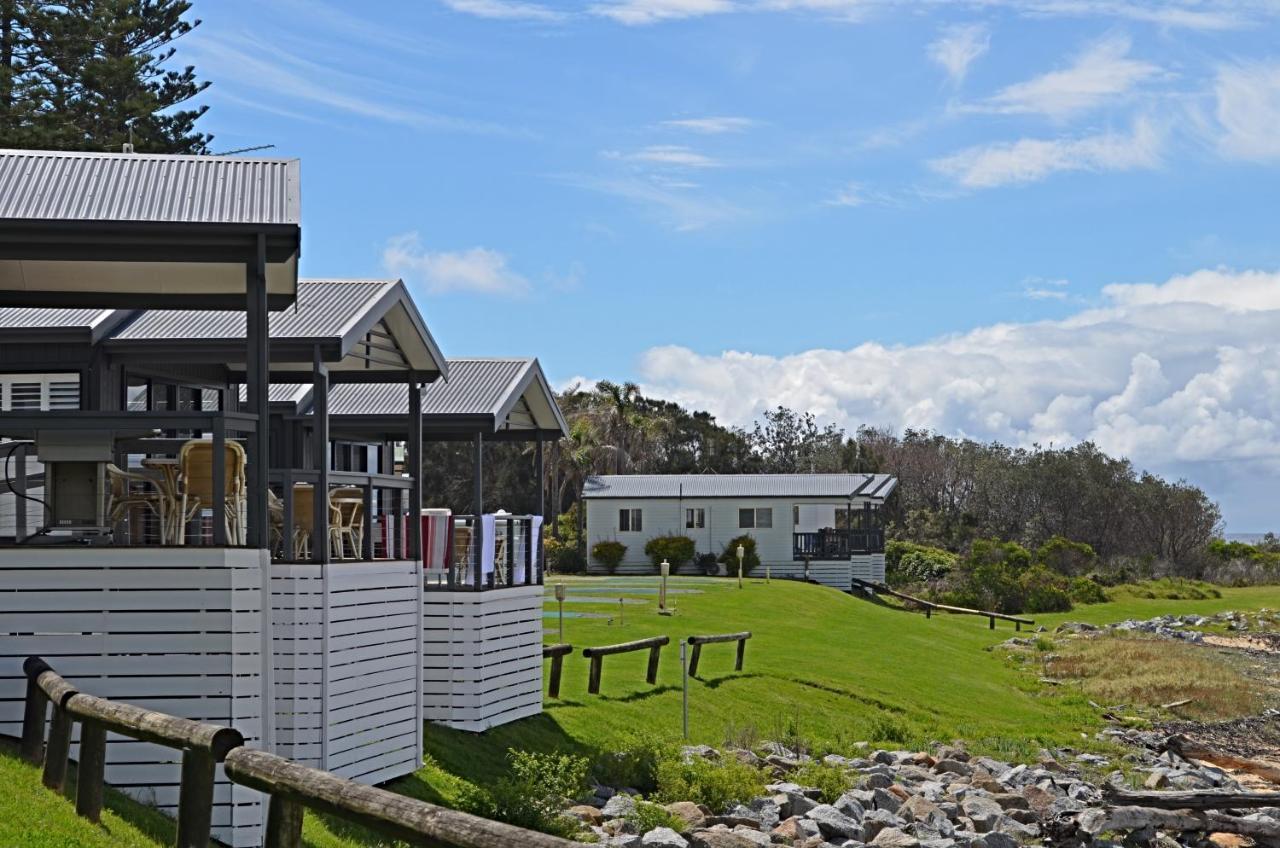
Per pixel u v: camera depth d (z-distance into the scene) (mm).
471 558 22328
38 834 9859
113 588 12672
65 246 12523
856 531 65312
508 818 15250
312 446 22844
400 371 18484
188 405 19953
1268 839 20297
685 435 101562
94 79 44062
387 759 16578
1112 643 45375
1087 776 25250
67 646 12617
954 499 105438
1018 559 69125
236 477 14312
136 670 12641
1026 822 20984
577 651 29578
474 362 22672
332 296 17016
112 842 10336
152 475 15172
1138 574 78875
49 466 13484
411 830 7500
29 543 14883
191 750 9898
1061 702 34281
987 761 24875
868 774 22250
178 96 47344
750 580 56969
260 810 12930
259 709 12867
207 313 17688
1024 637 49375
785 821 18531
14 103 43062
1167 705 35062
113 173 13602
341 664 15602
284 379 19062
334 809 8258
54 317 17172
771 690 28562
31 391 17453
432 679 19922
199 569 12719
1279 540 99125
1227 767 28344
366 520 16969
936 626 49781
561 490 79562
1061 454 101375
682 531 66438
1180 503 95562
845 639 39094
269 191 13297
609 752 20062
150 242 12633
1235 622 57938
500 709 20625
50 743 11281
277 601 15086
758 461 106500
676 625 35969
